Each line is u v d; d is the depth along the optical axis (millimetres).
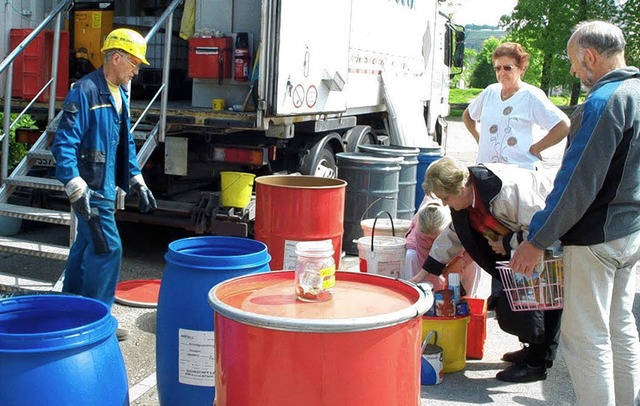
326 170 7422
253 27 6555
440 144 11914
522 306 3936
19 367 2438
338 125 7516
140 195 4980
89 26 7441
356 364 2328
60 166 4453
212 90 6688
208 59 6469
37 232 7496
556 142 5023
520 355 4594
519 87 5191
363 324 2303
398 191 7477
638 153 3219
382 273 4637
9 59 6020
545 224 3252
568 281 3395
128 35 4672
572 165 3180
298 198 5012
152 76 7633
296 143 7152
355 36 7547
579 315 3365
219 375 2527
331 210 5129
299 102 6383
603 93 3178
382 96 8625
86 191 4492
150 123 6488
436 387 4223
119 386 2682
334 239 5203
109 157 4691
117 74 4691
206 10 6660
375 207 7082
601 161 3129
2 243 5512
